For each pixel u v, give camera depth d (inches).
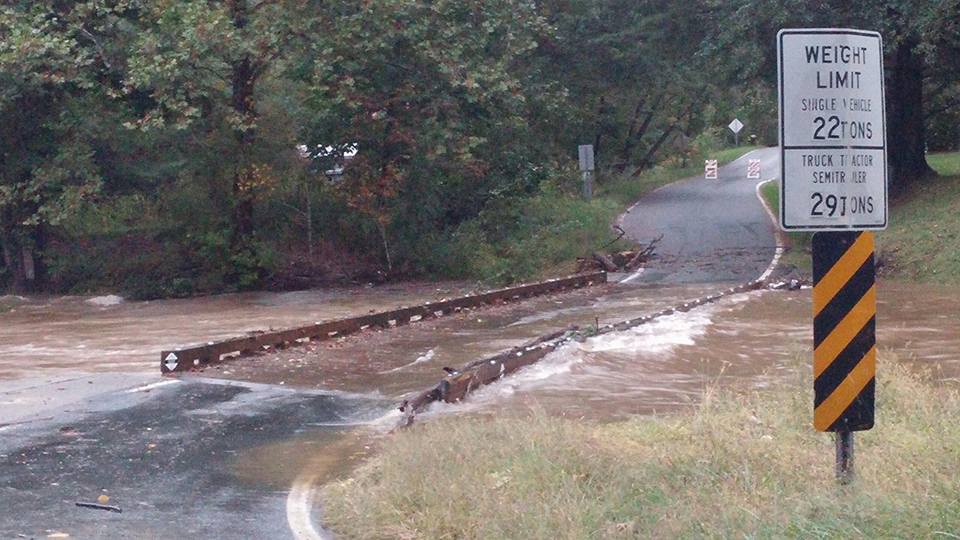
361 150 1168.8
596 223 1323.8
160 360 603.2
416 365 585.6
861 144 275.4
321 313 932.0
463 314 831.7
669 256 1227.2
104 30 1089.4
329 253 1229.1
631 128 1995.6
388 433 409.7
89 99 1122.0
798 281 954.1
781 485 291.1
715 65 1315.2
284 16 1053.8
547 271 1165.7
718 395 425.1
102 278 1213.7
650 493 283.3
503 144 1310.3
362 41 1061.1
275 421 443.5
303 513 310.2
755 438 344.2
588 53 1566.2
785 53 272.8
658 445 343.6
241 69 1110.4
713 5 1264.8
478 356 614.9
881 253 1059.9
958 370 529.3
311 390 513.0
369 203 1167.0
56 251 1217.4
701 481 295.1
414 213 1227.9
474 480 301.7
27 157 1135.6
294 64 1080.8
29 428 427.5
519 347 587.5
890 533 235.9
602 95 1710.1
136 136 1146.0
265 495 332.2
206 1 1058.7
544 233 1242.6
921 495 261.1
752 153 3048.7
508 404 461.1
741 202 1717.5
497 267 1153.4
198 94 1038.4
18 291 1221.1
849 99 274.5
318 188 1218.0
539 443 327.3
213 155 1152.8
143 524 299.6
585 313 830.5
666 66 1592.0
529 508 271.9
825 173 273.9
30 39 1009.5
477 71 1112.8
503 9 1148.5
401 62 1115.9
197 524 299.9
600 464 308.5
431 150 1117.1
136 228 1245.7
